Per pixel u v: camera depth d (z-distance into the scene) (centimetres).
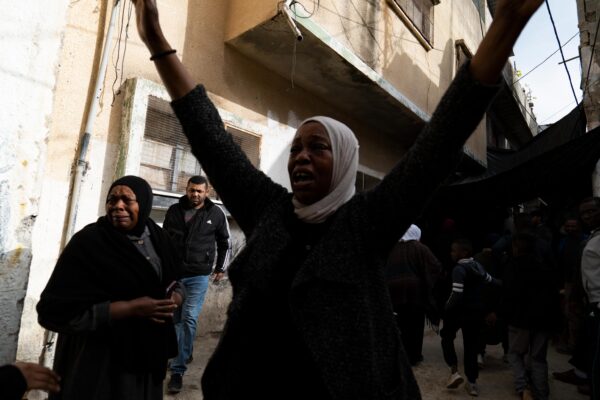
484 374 423
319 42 449
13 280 215
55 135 321
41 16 229
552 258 467
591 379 279
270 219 113
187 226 349
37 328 304
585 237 461
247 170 127
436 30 761
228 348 107
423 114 676
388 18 598
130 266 178
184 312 328
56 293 162
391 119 687
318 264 96
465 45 849
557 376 409
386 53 588
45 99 232
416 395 102
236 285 112
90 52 349
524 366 354
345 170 111
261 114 512
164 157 401
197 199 355
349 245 98
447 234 707
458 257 387
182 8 428
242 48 480
